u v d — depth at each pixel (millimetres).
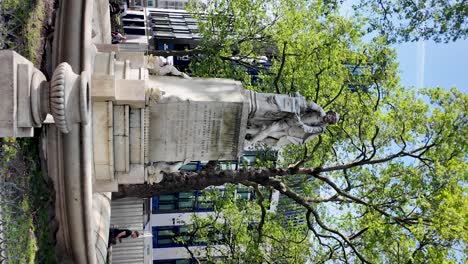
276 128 12797
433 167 18062
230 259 21906
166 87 12000
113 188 12086
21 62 8930
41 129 10672
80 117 9633
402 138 18484
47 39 11570
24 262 9797
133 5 47938
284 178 22969
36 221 10570
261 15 22016
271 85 22344
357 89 20484
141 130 11656
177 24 43969
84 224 11336
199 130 12172
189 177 18469
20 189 9859
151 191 18453
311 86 20516
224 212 22453
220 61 22766
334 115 13469
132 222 22734
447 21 19938
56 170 10891
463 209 16344
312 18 21125
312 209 18781
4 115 8641
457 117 18516
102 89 10961
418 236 16078
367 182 19016
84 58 10711
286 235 21406
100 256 13094
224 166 30891
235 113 12188
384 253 17734
